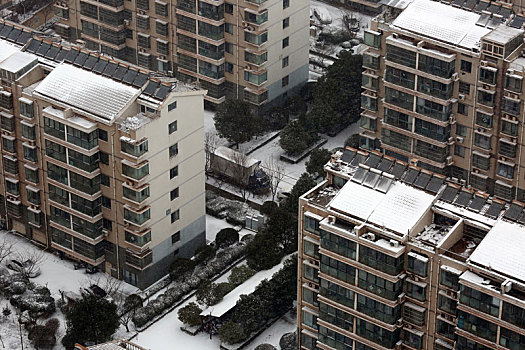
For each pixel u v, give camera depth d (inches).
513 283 7554.1
